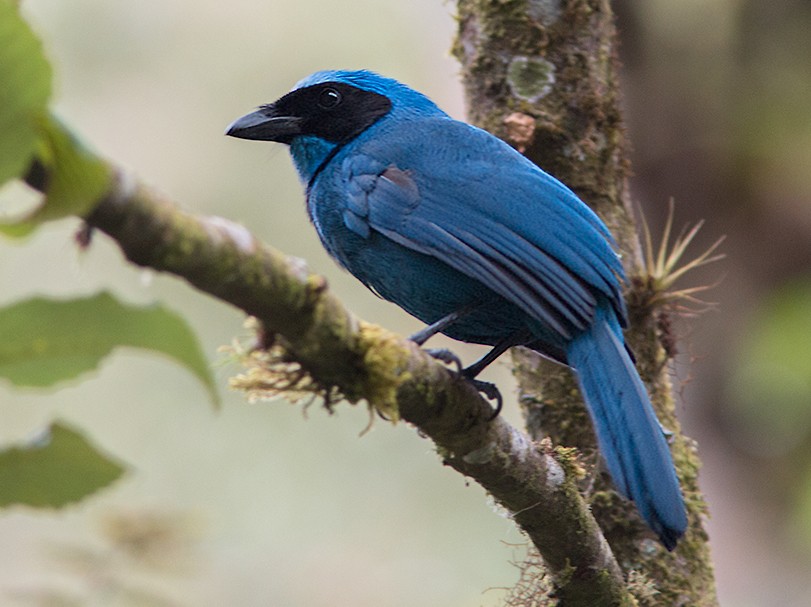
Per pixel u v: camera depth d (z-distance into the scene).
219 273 5.01
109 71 19.91
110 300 3.41
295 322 5.63
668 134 16.67
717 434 16.94
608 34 10.00
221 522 17.16
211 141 19.72
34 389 3.55
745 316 16.69
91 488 3.59
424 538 17.56
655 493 7.94
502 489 7.45
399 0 20.39
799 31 16.52
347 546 17.55
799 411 16.23
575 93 9.73
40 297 3.36
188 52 20.06
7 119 3.06
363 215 9.64
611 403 8.42
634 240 9.86
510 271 8.98
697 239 16.84
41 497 3.57
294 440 18.17
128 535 8.94
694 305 16.80
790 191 16.59
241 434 18.16
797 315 16.27
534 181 9.23
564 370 9.59
